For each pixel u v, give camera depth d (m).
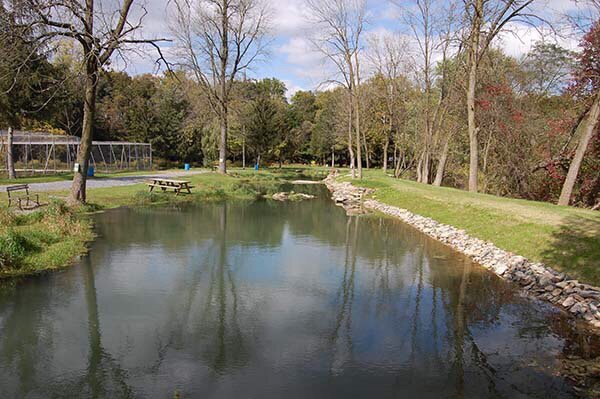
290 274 10.49
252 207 22.62
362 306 8.41
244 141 47.97
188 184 27.64
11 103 24.81
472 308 8.28
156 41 15.78
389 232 16.47
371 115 44.44
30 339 6.70
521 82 26.09
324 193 32.03
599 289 8.20
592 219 12.09
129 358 6.20
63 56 27.39
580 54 18.64
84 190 17.78
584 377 5.70
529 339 6.89
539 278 9.48
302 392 5.37
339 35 31.08
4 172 28.03
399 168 39.72
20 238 10.44
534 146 22.77
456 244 13.86
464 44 20.38
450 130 27.27
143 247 12.59
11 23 13.80
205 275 10.19
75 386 5.45
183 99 54.00
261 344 6.72
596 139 18.14
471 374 5.84
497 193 25.28
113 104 50.31
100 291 8.80
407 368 6.00
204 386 5.49
